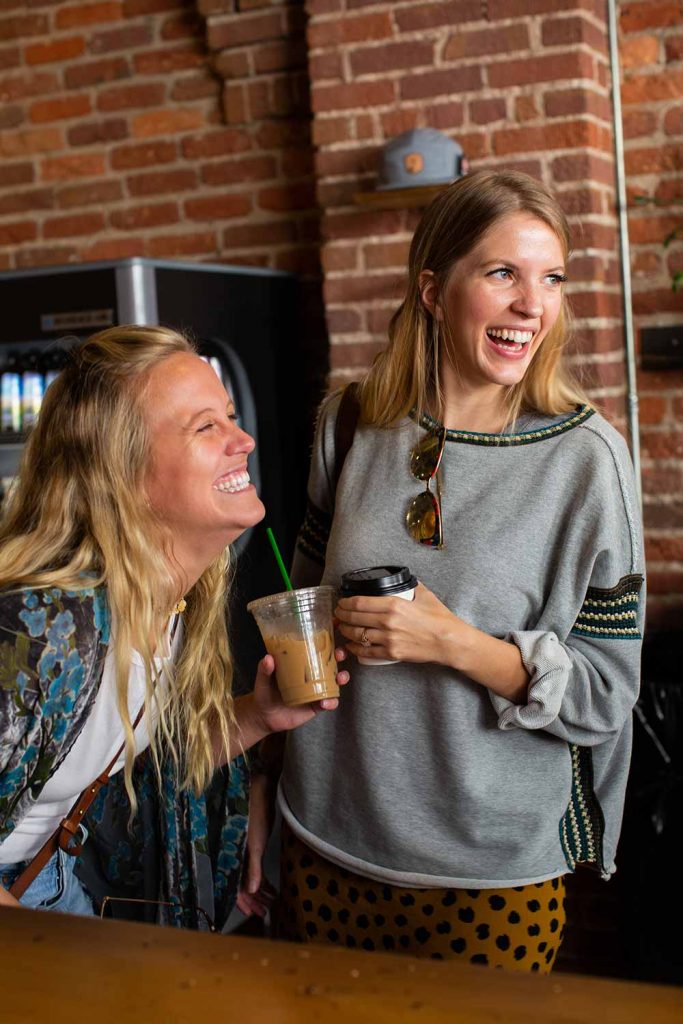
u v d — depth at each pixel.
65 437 1.35
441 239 1.59
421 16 2.81
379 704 1.57
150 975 0.82
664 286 2.89
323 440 1.79
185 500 1.33
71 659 1.26
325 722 1.65
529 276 1.52
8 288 2.88
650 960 2.54
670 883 2.50
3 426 3.03
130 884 1.56
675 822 2.48
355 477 1.69
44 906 1.43
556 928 1.61
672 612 2.92
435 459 1.59
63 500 1.33
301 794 1.67
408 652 1.47
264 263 3.39
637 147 2.88
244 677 2.98
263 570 3.09
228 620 2.46
